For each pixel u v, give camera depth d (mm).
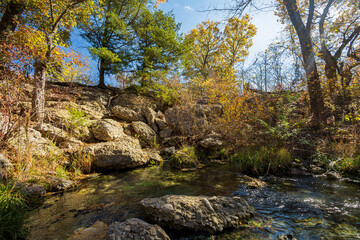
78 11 7875
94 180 4586
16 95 4633
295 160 6055
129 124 9078
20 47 4785
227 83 11219
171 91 11516
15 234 2170
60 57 7074
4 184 3102
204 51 20594
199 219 2416
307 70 8266
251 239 2201
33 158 4340
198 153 7379
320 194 3635
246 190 3875
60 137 5922
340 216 2746
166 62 12711
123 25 11008
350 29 8508
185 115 9383
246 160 5789
